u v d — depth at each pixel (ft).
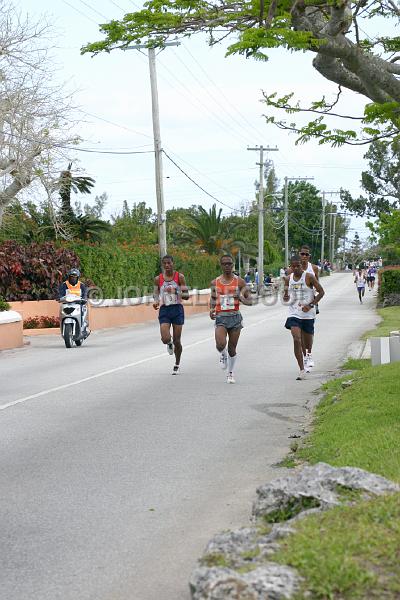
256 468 34.81
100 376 66.44
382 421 37.86
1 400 54.29
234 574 17.34
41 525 27.30
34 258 130.52
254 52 36.78
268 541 19.92
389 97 44.73
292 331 62.39
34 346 101.81
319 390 56.54
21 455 37.86
